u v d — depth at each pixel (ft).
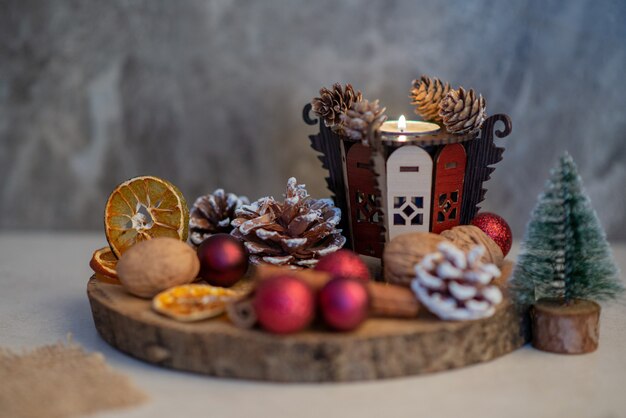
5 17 3.05
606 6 2.84
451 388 1.60
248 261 1.90
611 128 2.90
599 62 2.87
